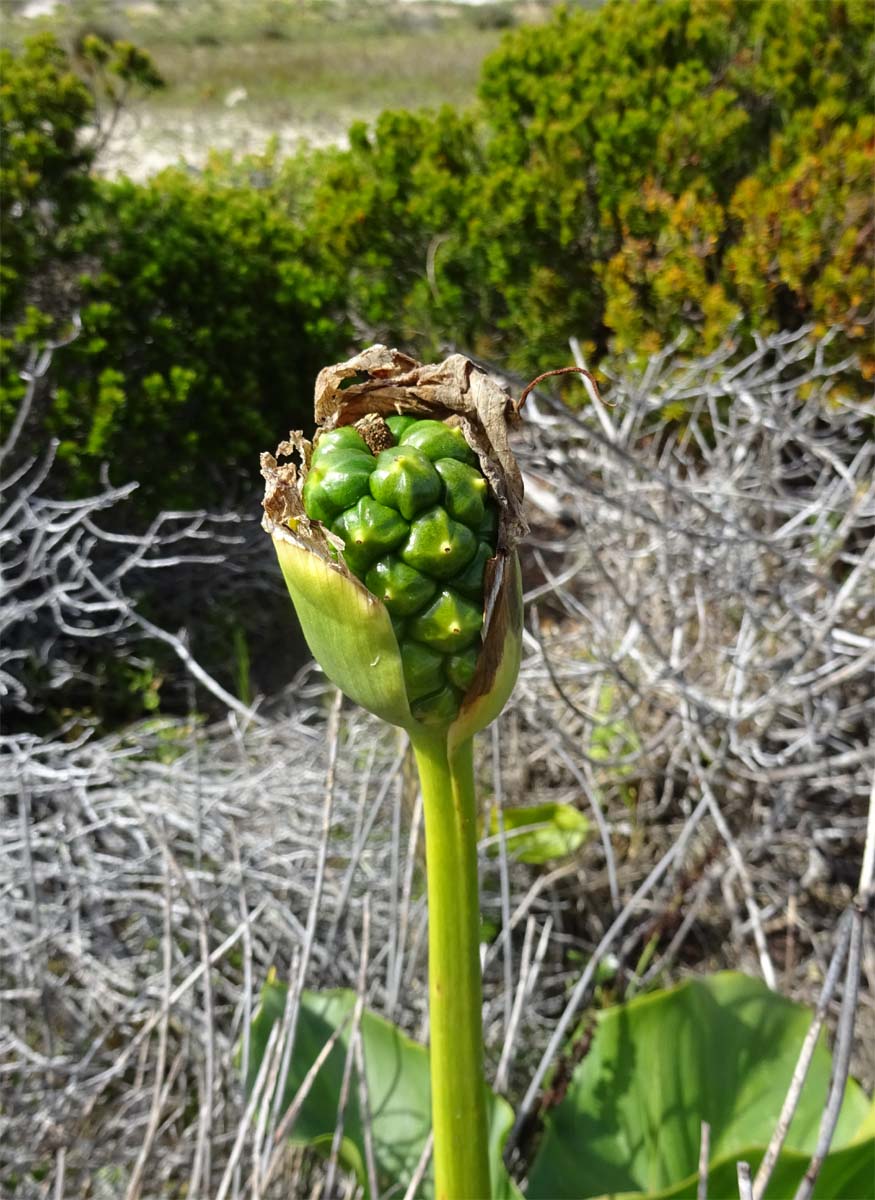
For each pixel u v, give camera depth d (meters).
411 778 2.26
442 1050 1.00
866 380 3.53
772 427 2.98
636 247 3.90
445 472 0.86
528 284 4.31
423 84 14.45
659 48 4.69
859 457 2.89
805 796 2.63
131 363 3.88
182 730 3.32
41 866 2.38
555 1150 1.67
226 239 4.23
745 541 2.56
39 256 3.84
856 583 2.62
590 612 3.09
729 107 4.49
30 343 3.60
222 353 4.04
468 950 0.98
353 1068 1.72
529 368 4.38
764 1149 1.33
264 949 2.40
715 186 4.19
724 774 2.70
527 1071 2.13
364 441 0.88
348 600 0.85
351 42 19.16
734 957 2.47
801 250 3.50
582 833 2.40
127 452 3.77
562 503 3.87
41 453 3.78
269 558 4.15
